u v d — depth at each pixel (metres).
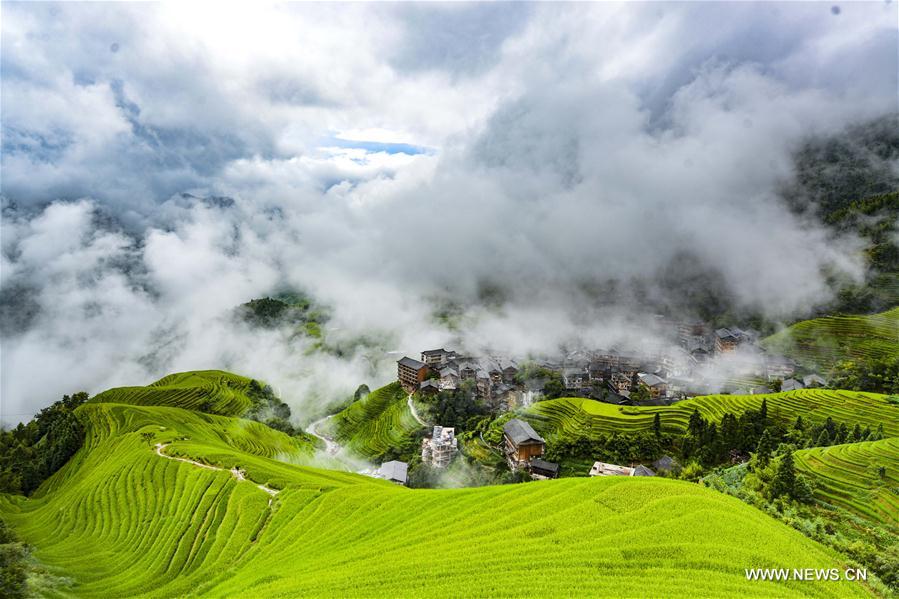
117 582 77.25
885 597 51.50
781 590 48.03
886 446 101.62
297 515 85.50
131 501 103.00
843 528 77.75
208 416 193.38
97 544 91.62
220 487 99.38
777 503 81.06
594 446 153.62
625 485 70.12
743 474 101.12
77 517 104.56
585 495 69.06
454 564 55.81
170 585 73.31
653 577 49.94
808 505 84.88
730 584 48.53
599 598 46.16
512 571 52.91
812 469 97.25
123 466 118.56
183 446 124.75
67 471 144.88
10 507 126.50
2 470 152.25
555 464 147.25
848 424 139.38
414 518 74.69
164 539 86.50
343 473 133.88
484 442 175.88
